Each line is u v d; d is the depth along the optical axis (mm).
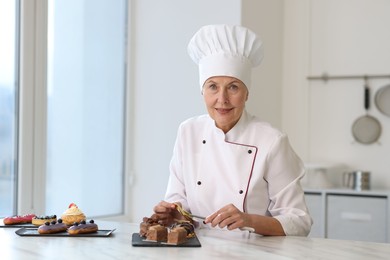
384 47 3490
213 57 1678
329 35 3637
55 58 2842
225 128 1721
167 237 1322
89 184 3104
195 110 3137
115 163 3285
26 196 2619
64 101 2912
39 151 2682
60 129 2896
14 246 1268
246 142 1684
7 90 2562
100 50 3146
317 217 3229
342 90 3590
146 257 1150
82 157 3047
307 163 3475
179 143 1816
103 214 3213
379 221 3078
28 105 2613
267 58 3496
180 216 1608
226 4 3090
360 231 3125
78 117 3010
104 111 3189
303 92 3703
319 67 3668
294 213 1575
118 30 3275
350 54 3574
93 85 3102
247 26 3143
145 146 3316
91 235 1403
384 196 3074
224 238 1411
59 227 1446
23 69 2582
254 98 3311
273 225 1467
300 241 1386
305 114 3693
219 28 1701
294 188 1625
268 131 1671
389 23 3477
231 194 1659
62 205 2928
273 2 3574
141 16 3330
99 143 3162
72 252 1201
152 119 3295
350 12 3574
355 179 3314
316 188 3270
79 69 3002
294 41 3740
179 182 1812
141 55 3330
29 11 2605
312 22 3689
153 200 3287
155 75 3283
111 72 3227
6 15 2543
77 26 2979
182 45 3197
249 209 1646
